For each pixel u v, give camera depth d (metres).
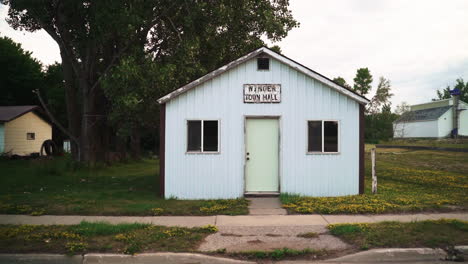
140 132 27.36
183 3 15.30
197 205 9.26
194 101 10.66
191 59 15.27
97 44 16.25
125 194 11.15
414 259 5.57
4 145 25.84
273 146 10.80
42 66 44.25
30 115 28.92
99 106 18.53
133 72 12.91
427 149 33.91
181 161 10.61
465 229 6.53
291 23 18.84
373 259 5.54
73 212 8.53
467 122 52.97
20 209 8.70
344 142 10.71
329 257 5.57
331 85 10.60
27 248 5.76
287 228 7.02
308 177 10.63
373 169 10.76
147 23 15.30
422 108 61.09
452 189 11.53
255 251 5.60
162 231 6.64
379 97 35.78
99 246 5.79
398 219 7.64
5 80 37.41
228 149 10.64
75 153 18.89
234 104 10.68
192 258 5.48
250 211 8.67
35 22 17.38
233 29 17.50
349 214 8.25
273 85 10.72
